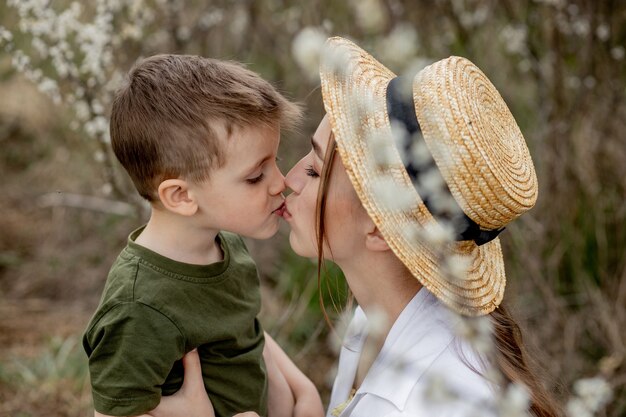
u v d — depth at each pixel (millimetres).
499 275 1570
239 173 1523
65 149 4480
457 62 1396
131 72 1632
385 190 1259
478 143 1307
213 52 3750
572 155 3154
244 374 1633
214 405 1594
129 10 2975
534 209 3193
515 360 1485
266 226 1584
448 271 1349
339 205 1434
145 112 1522
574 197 3158
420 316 1467
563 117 3135
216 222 1553
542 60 3326
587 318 2963
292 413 1824
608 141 3189
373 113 1350
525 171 1438
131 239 1590
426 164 1307
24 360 3121
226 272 1584
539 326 2904
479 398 1321
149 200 1586
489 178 1315
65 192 4043
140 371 1440
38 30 2443
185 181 1516
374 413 1412
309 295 3172
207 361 1571
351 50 1486
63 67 2447
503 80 3564
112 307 1463
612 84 3135
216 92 1516
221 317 1561
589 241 3146
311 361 3105
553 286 3049
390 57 1209
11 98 4910
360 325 1709
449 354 1399
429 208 1328
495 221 1378
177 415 1508
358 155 1323
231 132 1502
